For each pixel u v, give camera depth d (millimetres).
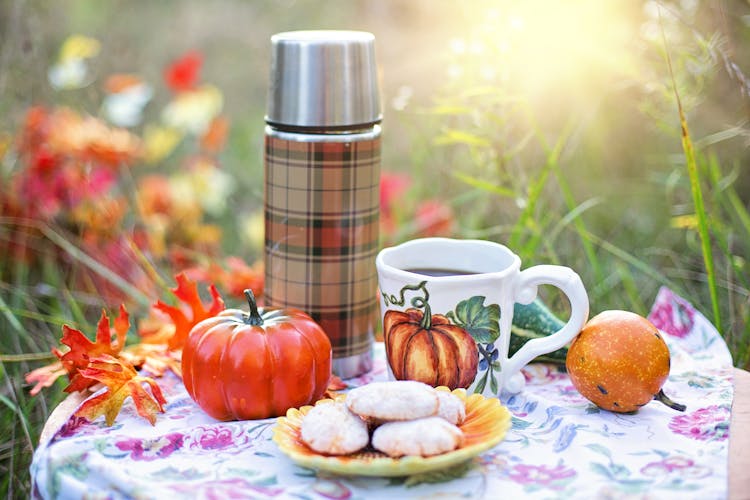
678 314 1298
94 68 2592
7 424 1481
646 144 2043
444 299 1041
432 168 2221
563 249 1815
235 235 2463
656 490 856
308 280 1190
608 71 1731
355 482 892
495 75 1481
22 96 2047
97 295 1826
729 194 1756
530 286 1071
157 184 2121
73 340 1131
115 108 2195
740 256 1831
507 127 1510
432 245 1150
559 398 1114
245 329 1044
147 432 1017
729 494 860
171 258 2031
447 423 885
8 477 1385
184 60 2338
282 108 1153
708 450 935
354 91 1146
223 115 3023
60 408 1079
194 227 2107
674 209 1909
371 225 1204
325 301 1195
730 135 1624
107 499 862
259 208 2570
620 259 1921
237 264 1654
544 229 1803
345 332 1209
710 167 1693
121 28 3111
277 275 1211
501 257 1113
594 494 852
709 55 1397
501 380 1086
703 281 1789
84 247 1858
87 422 1037
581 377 1032
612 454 933
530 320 1185
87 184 1854
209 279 1679
